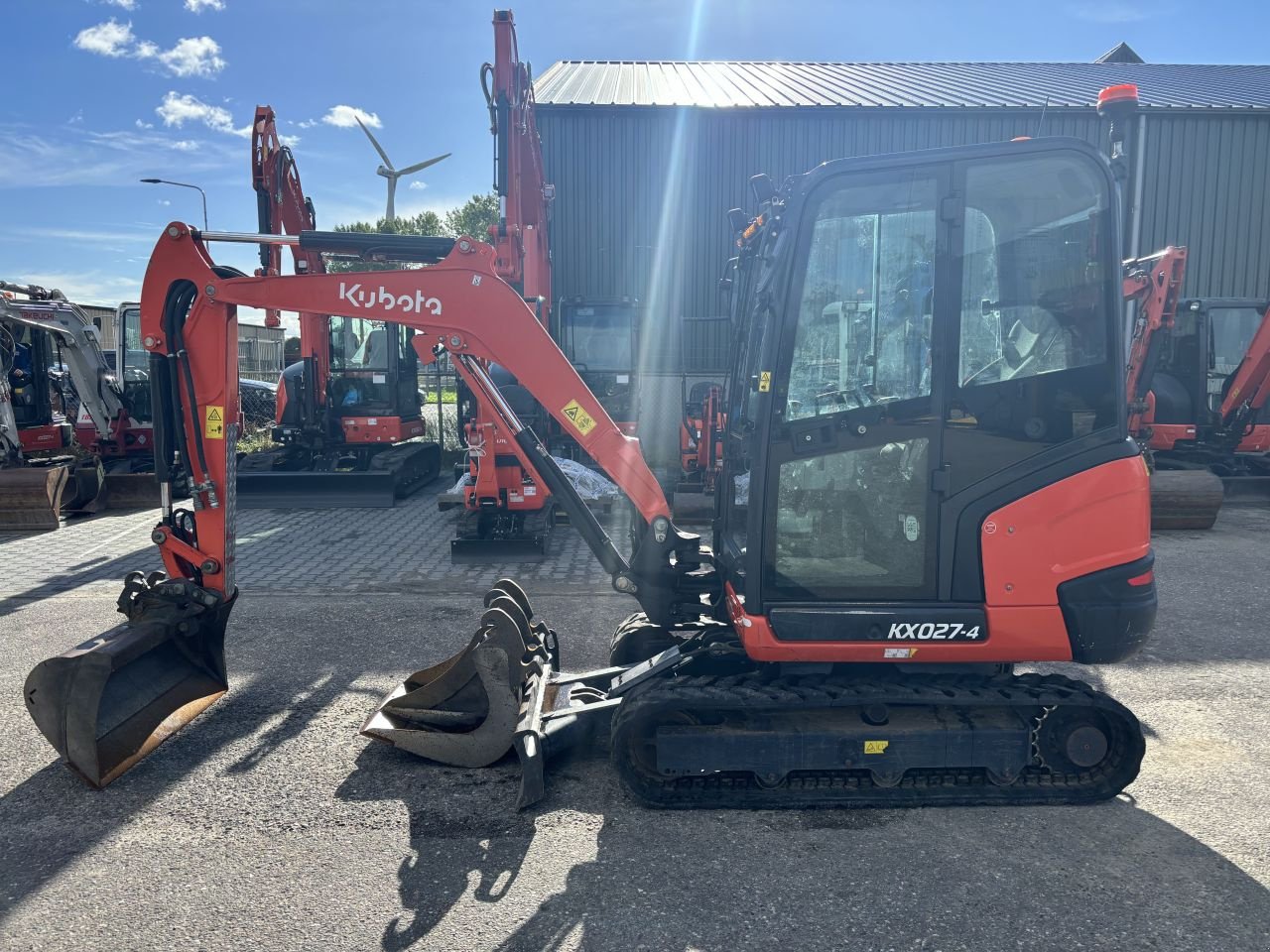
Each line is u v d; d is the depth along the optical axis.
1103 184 3.50
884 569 3.65
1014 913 2.97
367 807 3.72
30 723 4.60
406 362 12.96
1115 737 3.71
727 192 15.80
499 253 8.24
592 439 4.25
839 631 3.61
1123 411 3.60
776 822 3.57
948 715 3.69
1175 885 3.12
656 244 15.91
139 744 4.07
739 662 4.06
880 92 17.03
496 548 8.12
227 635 6.03
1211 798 3.75
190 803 3.77
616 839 3.46
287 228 11.27
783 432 3.62
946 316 3.55
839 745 3.61
